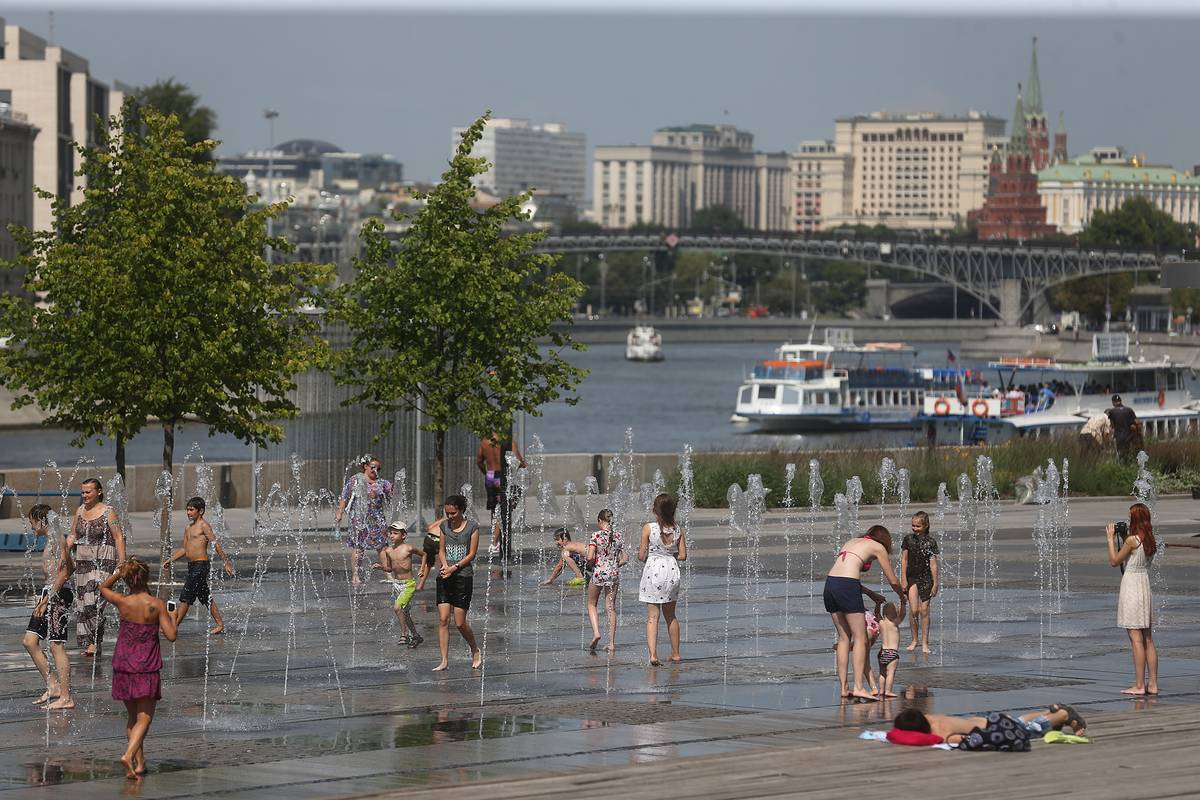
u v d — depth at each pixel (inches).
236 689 1358.3
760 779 1002.7
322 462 2743.6
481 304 2372.0
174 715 1247.5
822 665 1478.8
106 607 1852.9
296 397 2753.4
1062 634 1678.2
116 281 2149.4
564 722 1214.9
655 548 1478.8
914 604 1555.1
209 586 1664.6
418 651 1560.0
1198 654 1546.5
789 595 1967.3
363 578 2103.8
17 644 1584.6
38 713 1264.8
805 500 3189.0
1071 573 2194.9
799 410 7170.3
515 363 2405.3
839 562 1309.1
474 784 1002.7
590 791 976.3
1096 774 1012.5
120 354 2169.0
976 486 3344.0
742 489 3174.2
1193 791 965.2
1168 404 6131.9
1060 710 1142.3
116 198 2282.2
